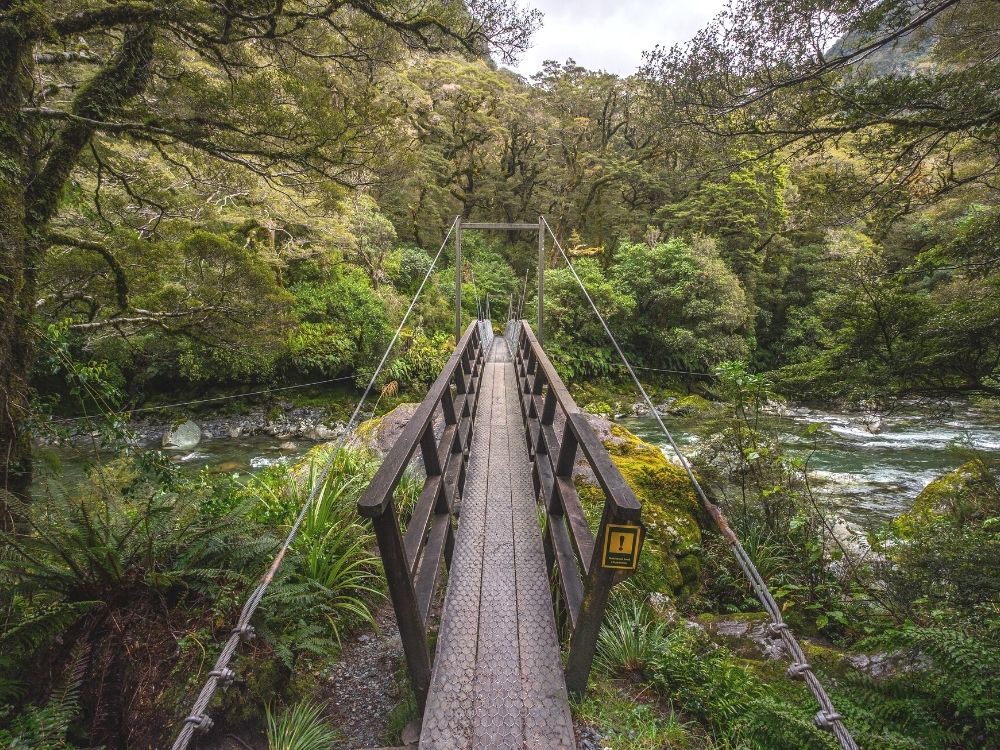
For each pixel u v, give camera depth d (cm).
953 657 212
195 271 671
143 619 252
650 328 2128
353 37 583
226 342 717
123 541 259
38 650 242
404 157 586
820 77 421
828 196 520
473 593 266
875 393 496
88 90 482
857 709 221
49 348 478
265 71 552
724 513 502
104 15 442
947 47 490
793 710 206
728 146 510
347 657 285
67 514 279
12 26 394
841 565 448
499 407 596
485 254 2691
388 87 866
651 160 2555
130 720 223
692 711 228
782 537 472
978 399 484
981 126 414
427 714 200
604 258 2602
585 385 2028
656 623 309
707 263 2011
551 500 295
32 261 464
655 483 484
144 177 680
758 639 314
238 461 1239
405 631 204
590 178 2667
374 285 1878
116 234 665
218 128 518
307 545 330
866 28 391
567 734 194
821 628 366
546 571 285
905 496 838
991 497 463
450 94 2478
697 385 2169
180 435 1377
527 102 2653
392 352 1712
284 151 553
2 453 417
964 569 323
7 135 407
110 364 1179
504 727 195
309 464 494
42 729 203
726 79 452
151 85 531
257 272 687
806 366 551
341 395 1661
